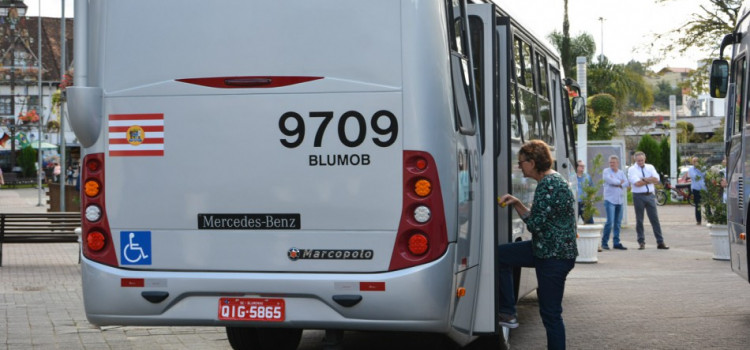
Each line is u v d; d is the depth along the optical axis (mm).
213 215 6586
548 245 7535
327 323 6410
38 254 20281
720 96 11633
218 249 6578
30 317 10898
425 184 6297
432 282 6293
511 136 8156
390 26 6352
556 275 7555
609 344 9281
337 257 6410
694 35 33812
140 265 6699
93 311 6762
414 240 6305
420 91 6309
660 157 54156
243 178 6539
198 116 6609
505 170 7918
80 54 6824
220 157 6574
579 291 13734
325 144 6422
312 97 6441
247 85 6539
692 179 30578
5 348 8930
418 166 6301
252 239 6527
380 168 6348
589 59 50469
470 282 6871
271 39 6504
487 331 7145
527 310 11859
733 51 11406
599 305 12148
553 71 11570
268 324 6492
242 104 6543
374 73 6359
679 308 11820
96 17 6805
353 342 9531
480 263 7160
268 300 6504
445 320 6371
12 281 14812
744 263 10461
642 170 21891
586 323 10633
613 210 21734
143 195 6688
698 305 12094
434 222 6301
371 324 6355
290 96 6473
